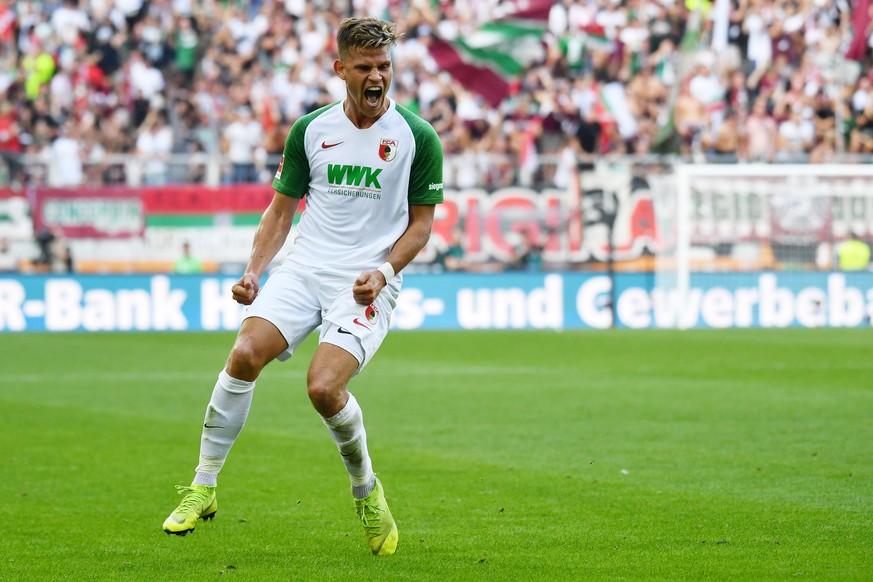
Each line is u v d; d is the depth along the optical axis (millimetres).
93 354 44562
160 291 56188
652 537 16188
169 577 14148
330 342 14820
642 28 69500
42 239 55500
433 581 13875
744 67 69625
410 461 22547
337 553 15422
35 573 14414
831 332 54281
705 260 58312
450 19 69562
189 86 68188
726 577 13938
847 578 13805
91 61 68250
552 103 66312
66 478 21062
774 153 65688
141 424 27531
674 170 58281
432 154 15555
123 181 56438
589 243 58062
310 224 15633
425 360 42188
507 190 57594
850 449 23453
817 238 58531
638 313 58438
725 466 21719
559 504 18562
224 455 15289
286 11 70250
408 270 57062
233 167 56812
